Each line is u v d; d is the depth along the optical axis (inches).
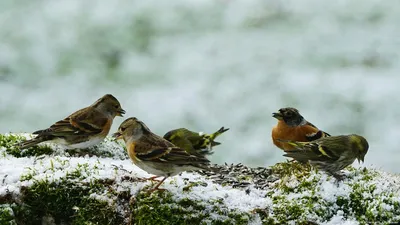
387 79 878.4
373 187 372.8
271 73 901.2
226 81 891.4
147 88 886.4
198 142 481.1
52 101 862.5
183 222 359.9
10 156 432.8
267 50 939.3
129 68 931.3
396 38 967.6
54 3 1047.6
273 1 1053.2
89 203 374.6
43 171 389.4
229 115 831.7
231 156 776.9
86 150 457.1
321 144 404.8
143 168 378.3
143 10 1015.6
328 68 920.9
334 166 402.0
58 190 378.6
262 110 839.1
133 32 997.2
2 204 375.9
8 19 1018.7
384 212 358.9
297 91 865.5
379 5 1024.2
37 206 378.9
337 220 362.0
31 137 459.2
